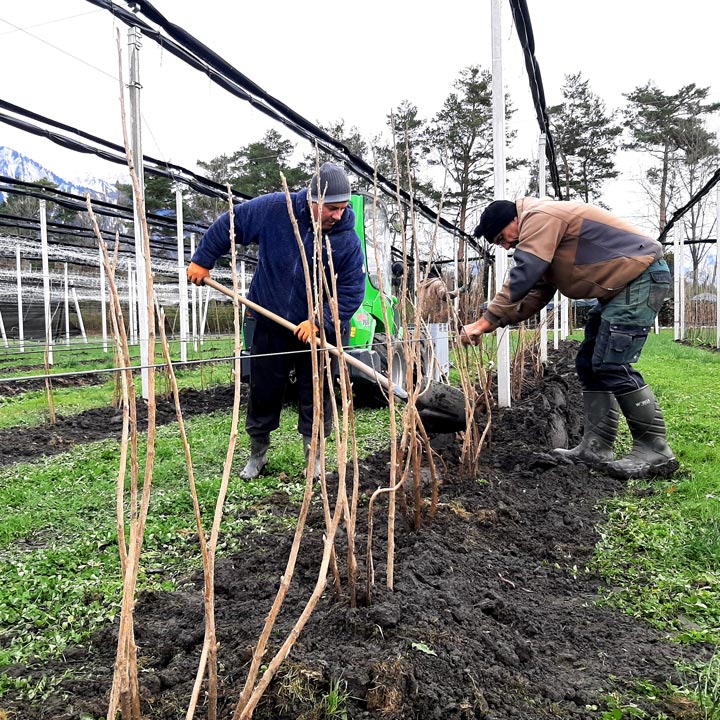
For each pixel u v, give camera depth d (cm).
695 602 287
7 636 247
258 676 191
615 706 208
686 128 3309
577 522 385
